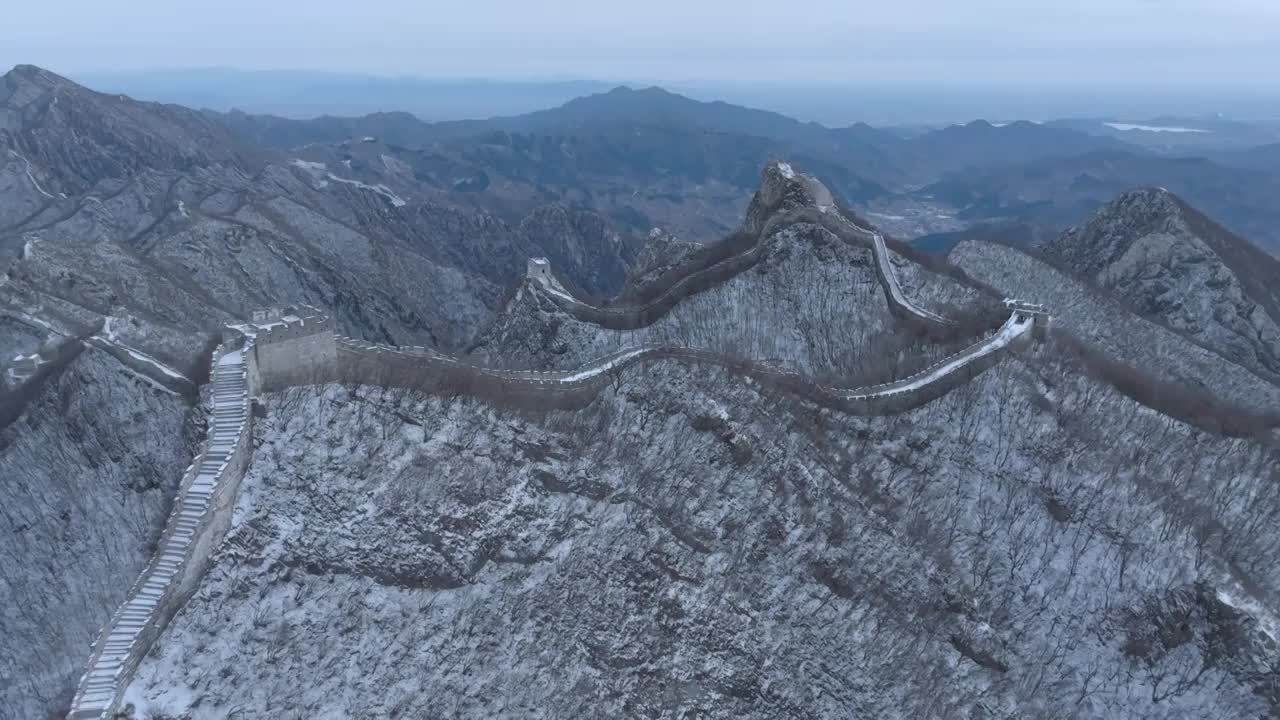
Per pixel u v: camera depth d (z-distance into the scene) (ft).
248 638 195.62
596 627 219.61
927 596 233.35
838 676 219.20
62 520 246.06
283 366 235.40
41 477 253.24
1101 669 221.05
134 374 272.51
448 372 261.44
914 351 316.60
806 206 389.19
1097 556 238.48
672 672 215.92
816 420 269.23
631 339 372.79
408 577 216.74
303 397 234.58
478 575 222.48
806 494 246.88
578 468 245.65
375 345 269.23
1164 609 223.51
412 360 265.75
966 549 246.27
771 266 374.43
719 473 248.52
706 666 217.77
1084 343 331.98
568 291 460.96
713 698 214.07
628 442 255.09
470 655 210.38
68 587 234.58
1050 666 223.30
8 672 220.23
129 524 243.81
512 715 204.03
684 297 383.86
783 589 231.71
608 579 227.20
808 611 228.63
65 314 324.80
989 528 249.14
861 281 360.48
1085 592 233.35
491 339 414.41
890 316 346.33
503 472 238.27
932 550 244.22
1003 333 298.35
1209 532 236.02
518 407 254.06
